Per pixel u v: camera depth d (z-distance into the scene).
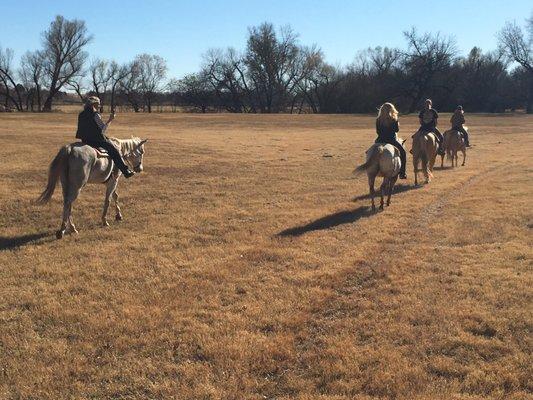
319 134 39.47
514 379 5.27
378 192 15.27
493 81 94.44
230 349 5.88
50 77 86.88
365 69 98.69
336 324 6.56
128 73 97.75
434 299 7.28
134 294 7.48
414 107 95.56
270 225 11.41
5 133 30.80
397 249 9.70
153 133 36.31
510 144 31.95
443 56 91.94
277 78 99.19
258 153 25.22
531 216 11.95
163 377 5.40
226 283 7.92
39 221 11.78
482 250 9.50
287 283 7.93
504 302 7.10
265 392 5.17
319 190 15.70
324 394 5.11
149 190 15.38
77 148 10.22
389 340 6.13
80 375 5.43
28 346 5.98
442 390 5.13
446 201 14.13
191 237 10.47
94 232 10.84
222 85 97.94
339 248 9.70
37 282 7.95
